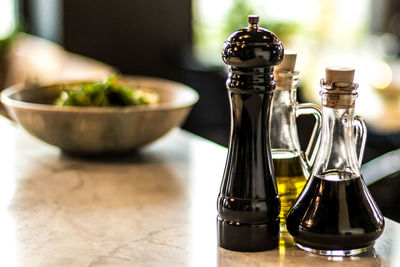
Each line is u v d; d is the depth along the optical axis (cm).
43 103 142
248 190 81
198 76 334
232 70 79
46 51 314
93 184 110
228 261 80
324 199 79
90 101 126
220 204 82
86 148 122
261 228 81
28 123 122
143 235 89
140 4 396
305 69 331
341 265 79
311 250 81
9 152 130
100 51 392
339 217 78
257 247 82
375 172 133
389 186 124
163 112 122
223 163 121
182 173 115
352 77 77
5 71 279
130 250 84
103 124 119
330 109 79
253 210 81
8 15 399
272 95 80
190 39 415
